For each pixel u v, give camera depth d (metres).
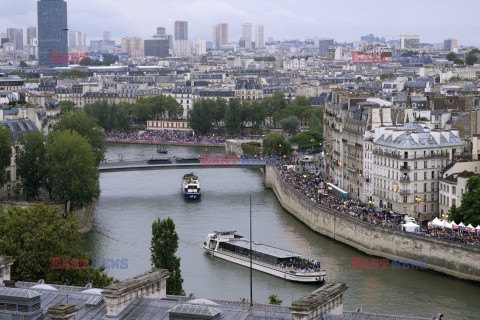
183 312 179.62
